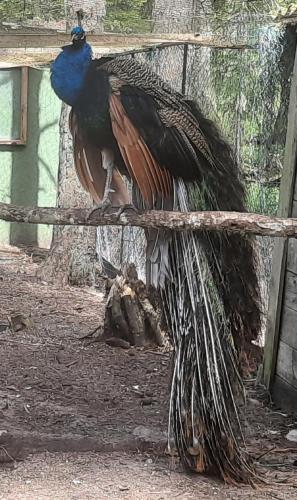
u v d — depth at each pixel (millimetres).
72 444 4695
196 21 8031
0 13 8656
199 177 4070
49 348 6961
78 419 5180
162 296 4242
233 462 4316
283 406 5918
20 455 4602
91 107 3883
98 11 8383
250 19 7332
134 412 5469
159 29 8297
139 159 3812
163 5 8250
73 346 7086
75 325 7797
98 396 5809
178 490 4180
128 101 3781
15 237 12148
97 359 6742
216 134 4344
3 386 5855
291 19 6367
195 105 4277
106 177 4316
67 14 8258
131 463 4539
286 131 6523
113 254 9555
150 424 5184
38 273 9875
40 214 4145
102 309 8547
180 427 4215
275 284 6102
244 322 4309
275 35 6695
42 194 11961
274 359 6094
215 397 4129
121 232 9305
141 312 7180
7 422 5004
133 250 8969
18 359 6574
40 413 5266
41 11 8531
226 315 4219
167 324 4262
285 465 4715
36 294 9047
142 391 5988
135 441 4754
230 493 4176
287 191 5953
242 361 4348
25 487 4195
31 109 11797
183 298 4156
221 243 4219
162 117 3859
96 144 4098
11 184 11953
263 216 3898
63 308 8469
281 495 4191
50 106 11758
